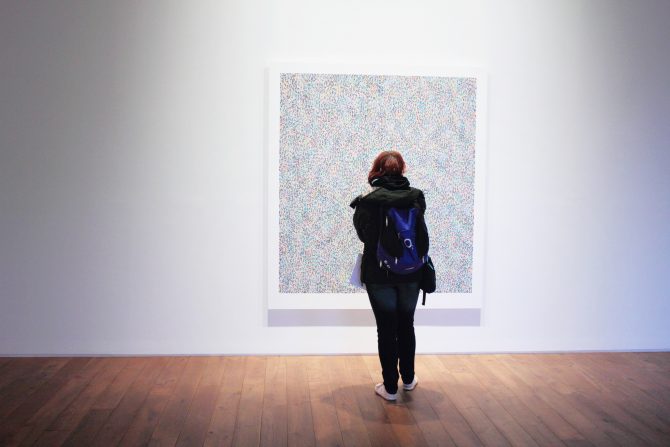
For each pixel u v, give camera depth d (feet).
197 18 14.29
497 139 14.93
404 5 14.60
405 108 14.51
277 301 14.61
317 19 14.48
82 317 14.64
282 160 14.40
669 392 12.66
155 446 10.03
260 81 14.46
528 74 14.87
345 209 14.57
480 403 11.99
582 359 14.85
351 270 14.66
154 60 14.29
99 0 14.15
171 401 11.97
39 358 14.52
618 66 15.02
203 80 14.37
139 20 14.21
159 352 14.78
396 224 11.47
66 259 14.52
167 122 14.39
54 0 14.08
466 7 14.69
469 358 14.85
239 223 14.64
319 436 10.47
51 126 14.28
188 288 14.71
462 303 14.85
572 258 15.25
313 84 14.35
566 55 14.90
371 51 14.60
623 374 13.76
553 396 12.39
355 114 14.46
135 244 14.56
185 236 14.61
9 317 14.57
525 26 14.79
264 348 14.89
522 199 15.06
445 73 14.49
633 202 15.26
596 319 15.39
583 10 14.87
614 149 15.15
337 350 14.97
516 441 10.33
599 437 10.50
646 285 15.44
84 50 14.20
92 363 14.21
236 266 14.71
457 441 10.32
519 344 15.30
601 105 15.05
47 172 14.35
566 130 15.03
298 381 13.16
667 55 15.11
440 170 14.65
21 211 14.39
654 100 15.16
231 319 14.82
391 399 12.05
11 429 10.61
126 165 14.42
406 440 10.35
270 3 14.38
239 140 14.51
